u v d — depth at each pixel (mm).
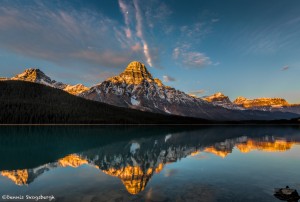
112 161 43812
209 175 31922
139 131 151000
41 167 37562
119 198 22797
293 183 28125
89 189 25562
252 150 59688
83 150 59156
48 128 160000
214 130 173500
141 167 37875
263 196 23250
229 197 23000
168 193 24172
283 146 69312
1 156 48906
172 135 117562
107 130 154625
